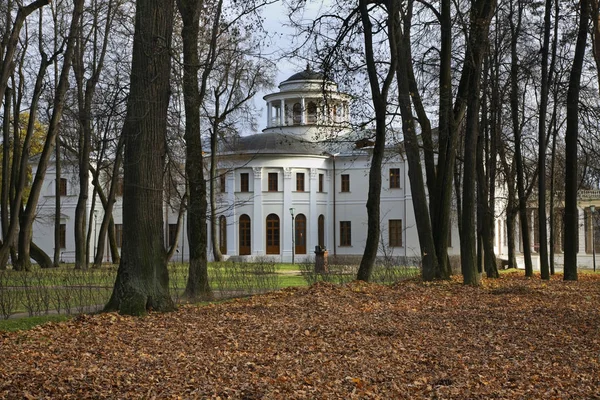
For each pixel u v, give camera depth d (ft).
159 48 50.34
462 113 78.43
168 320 45.91
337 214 194.49
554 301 57.82
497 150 112.68
